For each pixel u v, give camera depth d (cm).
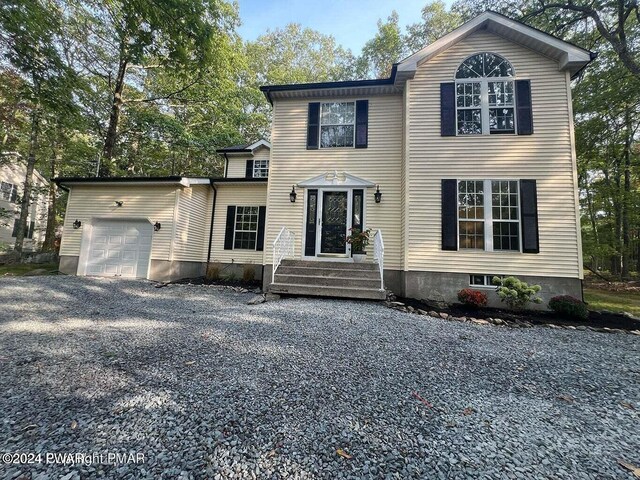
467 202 730
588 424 230
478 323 541
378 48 2247
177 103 1591
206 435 199
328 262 788
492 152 728
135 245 987
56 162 1669
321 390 265
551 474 174
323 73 2569
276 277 737
